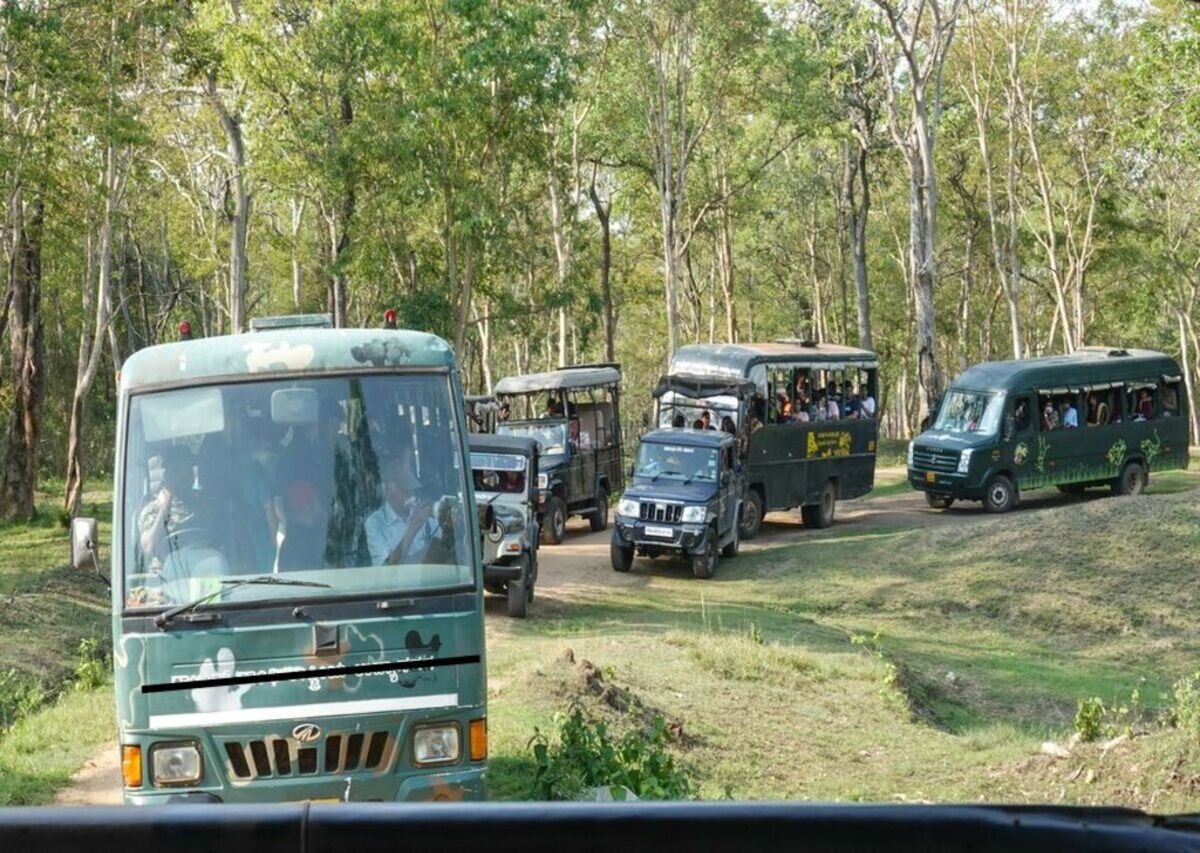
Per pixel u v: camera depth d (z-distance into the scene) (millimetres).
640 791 11039
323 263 56562
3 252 40688
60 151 31891
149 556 8164
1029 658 25578
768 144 60844
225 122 45438
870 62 54625
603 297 63281
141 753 8008
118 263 63531
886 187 70438
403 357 8609
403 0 42844
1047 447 38781
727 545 32188
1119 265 66688
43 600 23422
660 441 30641
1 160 29562
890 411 103500
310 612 8062
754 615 25828
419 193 43625
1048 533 31203
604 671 16906
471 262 44625
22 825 2047
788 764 15406
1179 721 15750
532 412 38875
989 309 77250
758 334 88375
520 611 23484
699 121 59531
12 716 15945
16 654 19078
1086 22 57875
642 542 29469
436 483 8438
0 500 40031
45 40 29016
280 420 8430
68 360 67438
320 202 47094
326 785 8023
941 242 75875
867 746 16547
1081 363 39938
